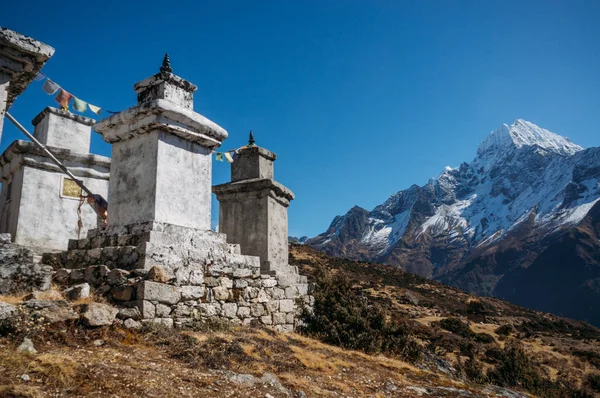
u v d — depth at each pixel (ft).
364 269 248.93
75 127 54.65
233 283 36.60
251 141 56.70
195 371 24.18
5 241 28.35
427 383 36.09
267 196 52.34
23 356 20.53
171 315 30.42
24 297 26.02
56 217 47.96
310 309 48.52
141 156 35.78
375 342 46.98
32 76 31.63
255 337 33.17
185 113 36.19
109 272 30.17
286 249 55.16
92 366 21.16
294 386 26.30
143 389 20.12
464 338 109.60
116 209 36.22
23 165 47.16
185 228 34.96
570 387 81.51
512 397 39.50
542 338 144.46
